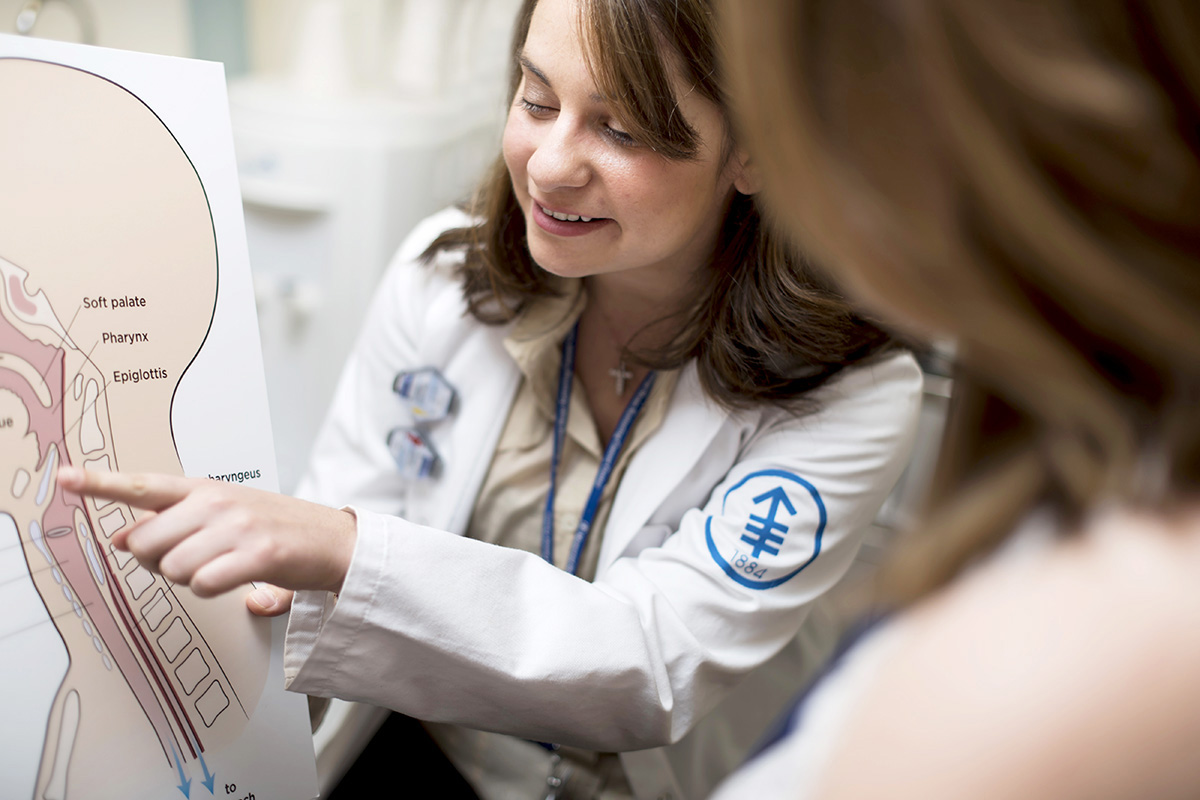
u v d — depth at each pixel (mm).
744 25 300
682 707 707
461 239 898
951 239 282
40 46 521
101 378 548
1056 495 302
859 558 1307
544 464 882
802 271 735
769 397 782
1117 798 237
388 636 590
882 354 796
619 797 871
